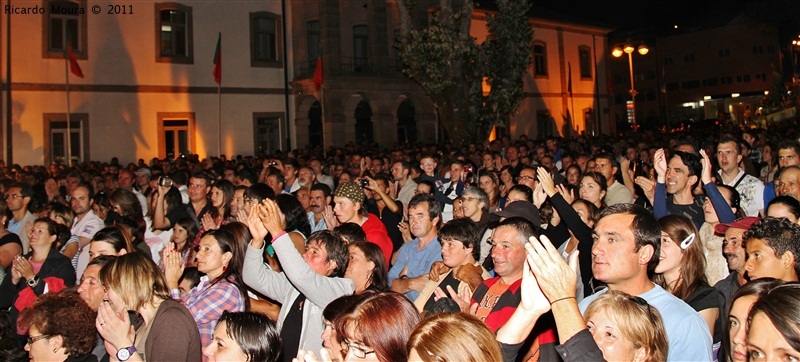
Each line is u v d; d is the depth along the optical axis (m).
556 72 37.41
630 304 2.95
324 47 28.16
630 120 50.22
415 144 24.16
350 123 28.81
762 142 13.26
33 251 6.65
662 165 5.93
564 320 2.59
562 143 21.22
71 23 24.14
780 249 3.74
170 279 4.77
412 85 29.97
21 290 6.18
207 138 26.72
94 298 4.69
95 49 24.50
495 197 9.20
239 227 5.04
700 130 26.28
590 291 5.08
